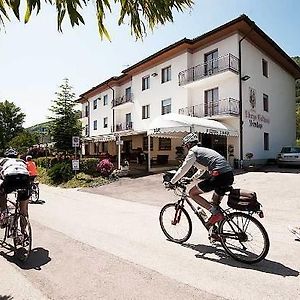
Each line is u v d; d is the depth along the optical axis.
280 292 3.45
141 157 28.39
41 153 33.03
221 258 4.64
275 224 7.04
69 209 9.60
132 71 30.19
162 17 2.17
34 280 3.90
